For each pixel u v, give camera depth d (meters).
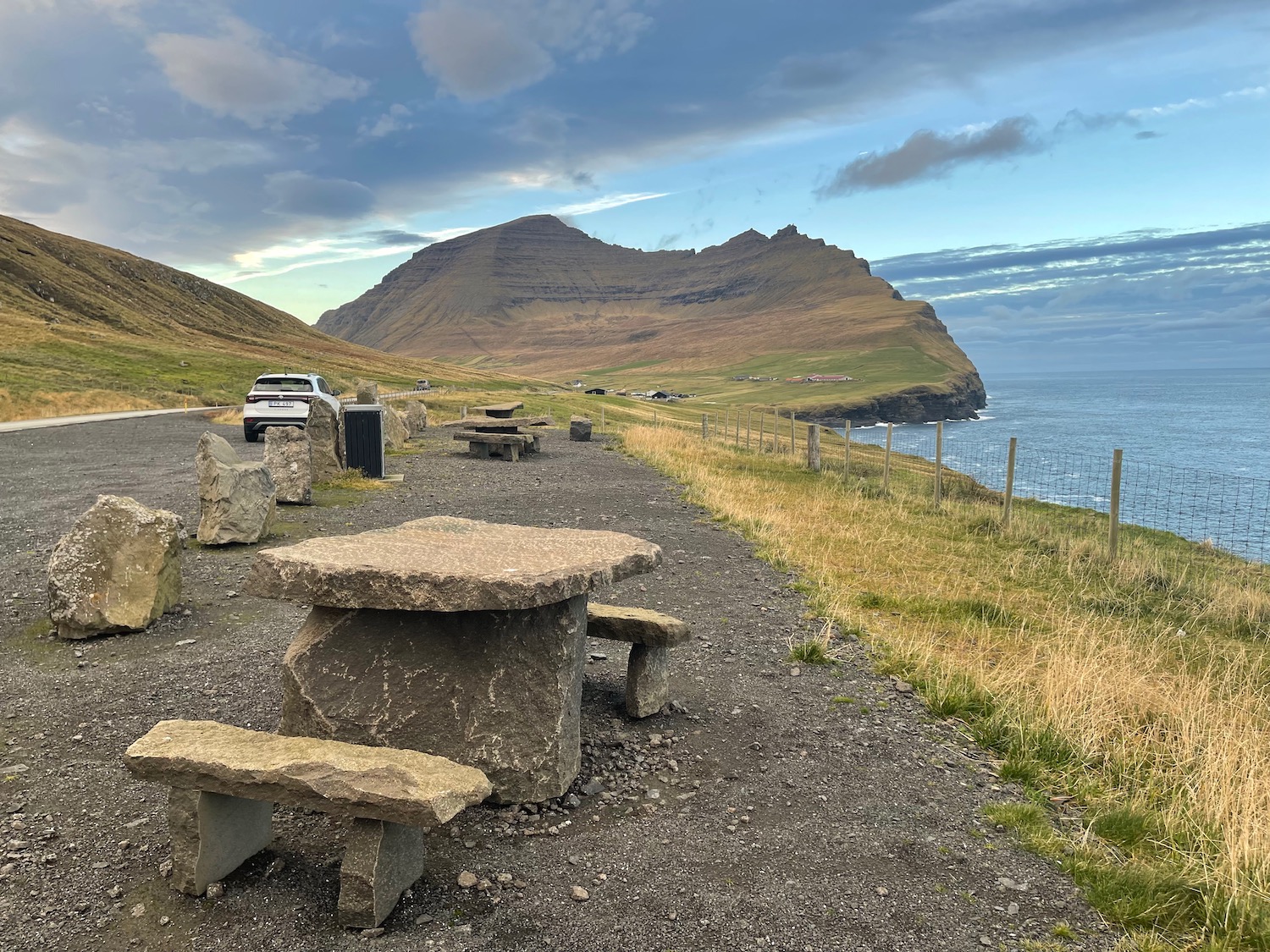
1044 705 5.79
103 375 57.19
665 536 11.81
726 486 16.77
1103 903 3.55
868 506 15.81
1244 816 4.05
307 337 165.38
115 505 7.00
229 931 3.25
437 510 13.12
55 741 4.86
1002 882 3.72
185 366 70.38
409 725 4.29
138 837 3.89
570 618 4.41
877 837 4.08
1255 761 4.74
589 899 3.51
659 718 5.52
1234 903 3.48
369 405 16.62
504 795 4.28
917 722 5.59
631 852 3.90
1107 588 10.26
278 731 4.87
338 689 4.35
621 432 34.53
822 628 7.67
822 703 5.87
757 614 8.08
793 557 10.76
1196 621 9.19
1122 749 5.11
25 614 7.17
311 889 3.53
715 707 5.73
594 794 4.48
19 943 3.13
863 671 6.58
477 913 3.39
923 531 13.53
